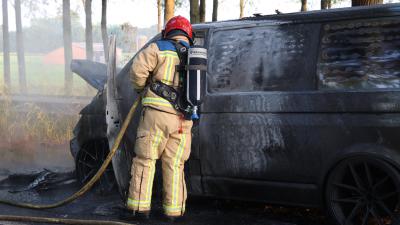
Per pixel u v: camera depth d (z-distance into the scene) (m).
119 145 4.41
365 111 3.64
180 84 3.99
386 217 3.81
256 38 4.22
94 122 5.11
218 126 4.17
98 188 5.14
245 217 4.36
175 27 4.09
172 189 4.08
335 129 3.74
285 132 3.92
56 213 4.49
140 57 3.98
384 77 3.66
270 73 4.08
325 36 3.92
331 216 3.85
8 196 5.11
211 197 4.50
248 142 4.06
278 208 4.60
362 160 3.67
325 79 3.86
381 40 3.71
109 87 4.37
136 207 4.06
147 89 4.04
